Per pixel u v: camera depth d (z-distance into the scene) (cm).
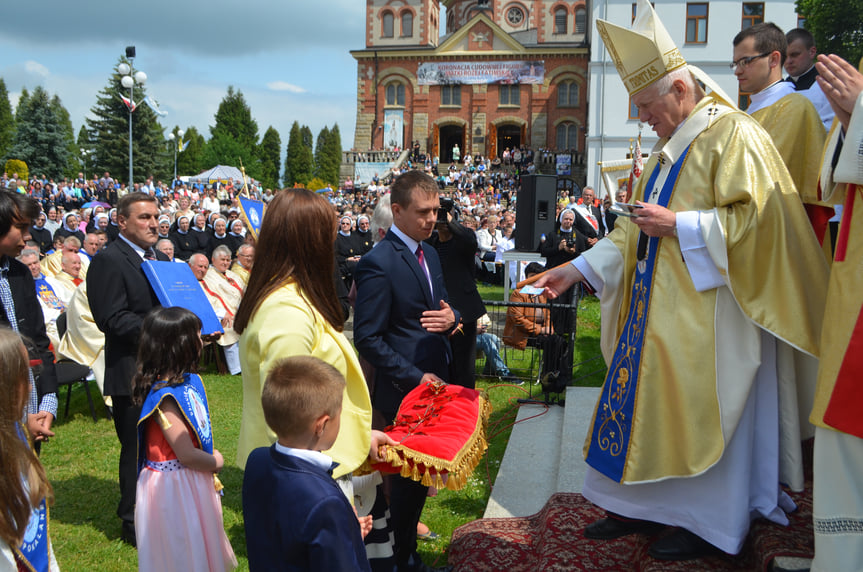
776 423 275
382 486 318
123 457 434
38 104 5722
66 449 618
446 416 311
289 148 8869
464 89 4644
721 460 267
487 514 427
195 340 328
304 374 203
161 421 314
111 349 424
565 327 690
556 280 318
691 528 273
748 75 336
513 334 794
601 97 3008
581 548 324
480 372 854
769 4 2812
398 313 333
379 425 353
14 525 202
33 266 781
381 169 4459
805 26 2381
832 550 222
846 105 224
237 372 896
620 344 299
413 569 338
